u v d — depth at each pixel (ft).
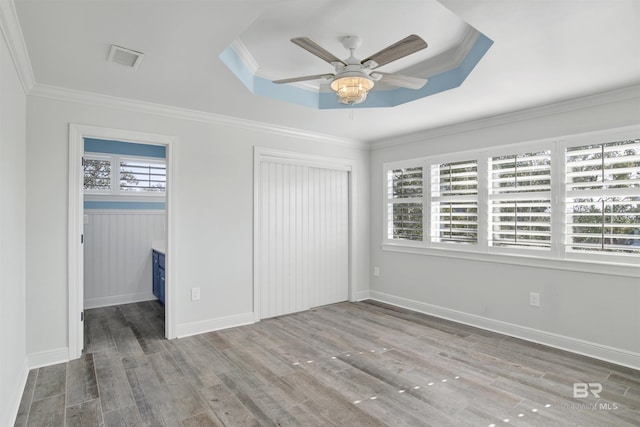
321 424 6.85
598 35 6.60
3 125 6.35
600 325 9.84
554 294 10.74
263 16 7.36
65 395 7.89
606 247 9.76
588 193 10.05
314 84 11.28
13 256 7.46
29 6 5.82
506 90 9.58
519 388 8.21
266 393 7.99
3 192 6.44
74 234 9.86
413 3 6.89
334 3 6.88
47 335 9.47
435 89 9.93
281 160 14.08
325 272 15.72
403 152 15.46
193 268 11.89
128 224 15.98
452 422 6.90
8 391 6.77
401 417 7.07
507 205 11.87
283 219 14.34
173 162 11.50
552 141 10.80
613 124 9.62
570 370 9.12
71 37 6.89
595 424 6.84
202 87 9.62
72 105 9.88
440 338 11.51
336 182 16.11
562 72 8.36
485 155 12.49
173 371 9.09
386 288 16.22
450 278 13.57
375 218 16.83
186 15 6.15
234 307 12.79
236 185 12.85
